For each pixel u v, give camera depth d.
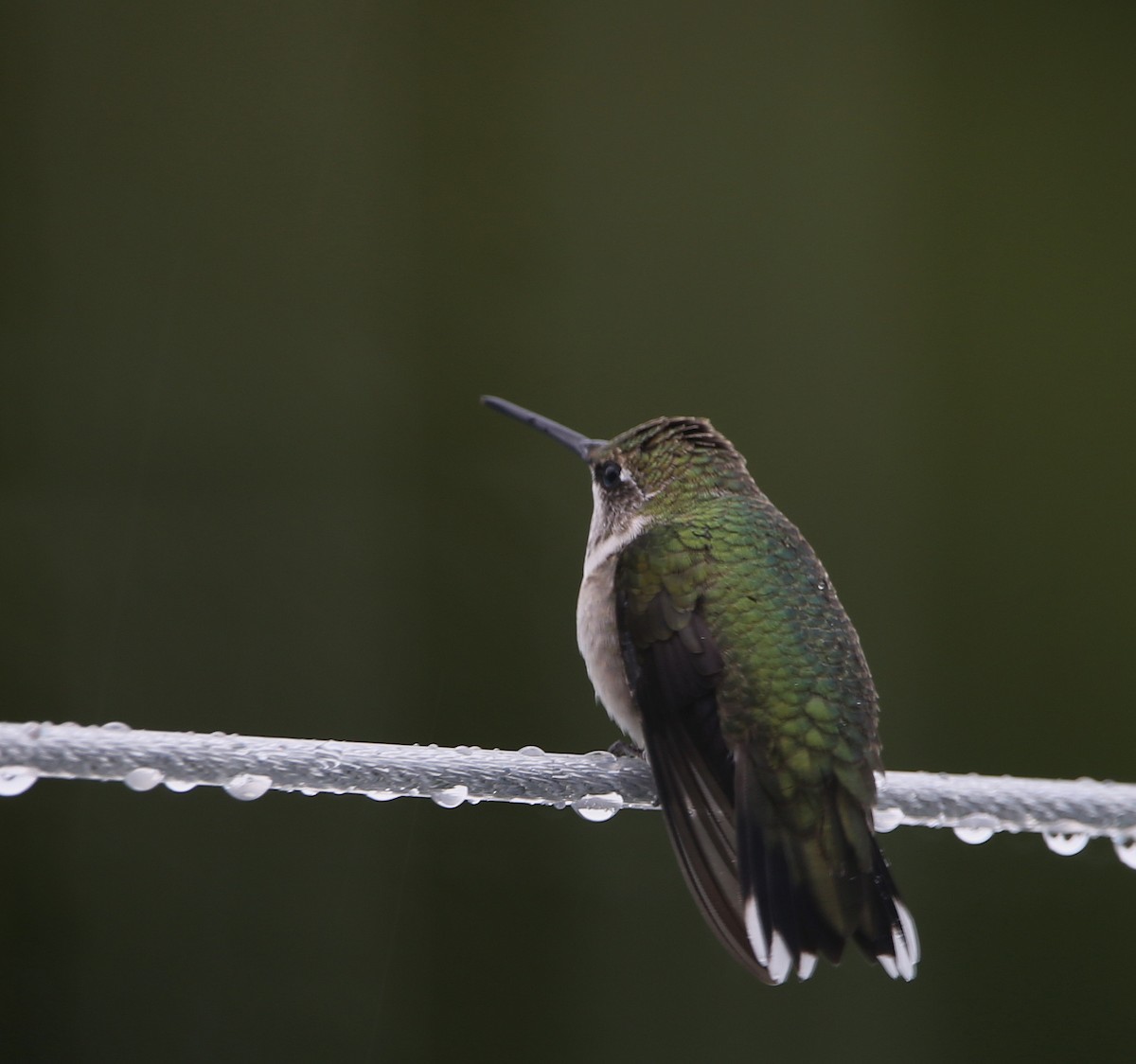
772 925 5.73
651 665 6.45
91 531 10.22
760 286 11.51
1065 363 11.80
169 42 11.27
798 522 11.12
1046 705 10.91
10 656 9.80
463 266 11.20
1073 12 12.45
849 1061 9.41
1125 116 12.34
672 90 11.73
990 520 11.34
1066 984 9.80
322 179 11.20
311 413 10.74
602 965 9.40
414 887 9.41
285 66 11.34
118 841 9.23
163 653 10.02
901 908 5.80
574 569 10.64
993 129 12.14
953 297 11.78
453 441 10.82
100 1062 8.78
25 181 10.82
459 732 10.13
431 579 10.41
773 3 11.97
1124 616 11.29
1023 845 10.01
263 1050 8.98
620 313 11.23
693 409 11.16
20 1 11.06
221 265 10.95
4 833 9.13
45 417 10.45
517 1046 9.16
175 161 11.08
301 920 9.24
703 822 6.04
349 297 11.04
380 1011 9.09
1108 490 11.62
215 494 10.44
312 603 10.28
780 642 6.32
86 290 10.73
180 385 10.66
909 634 11.05
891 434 11.41
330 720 9.99
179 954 9.09
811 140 11.84
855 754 6.07
